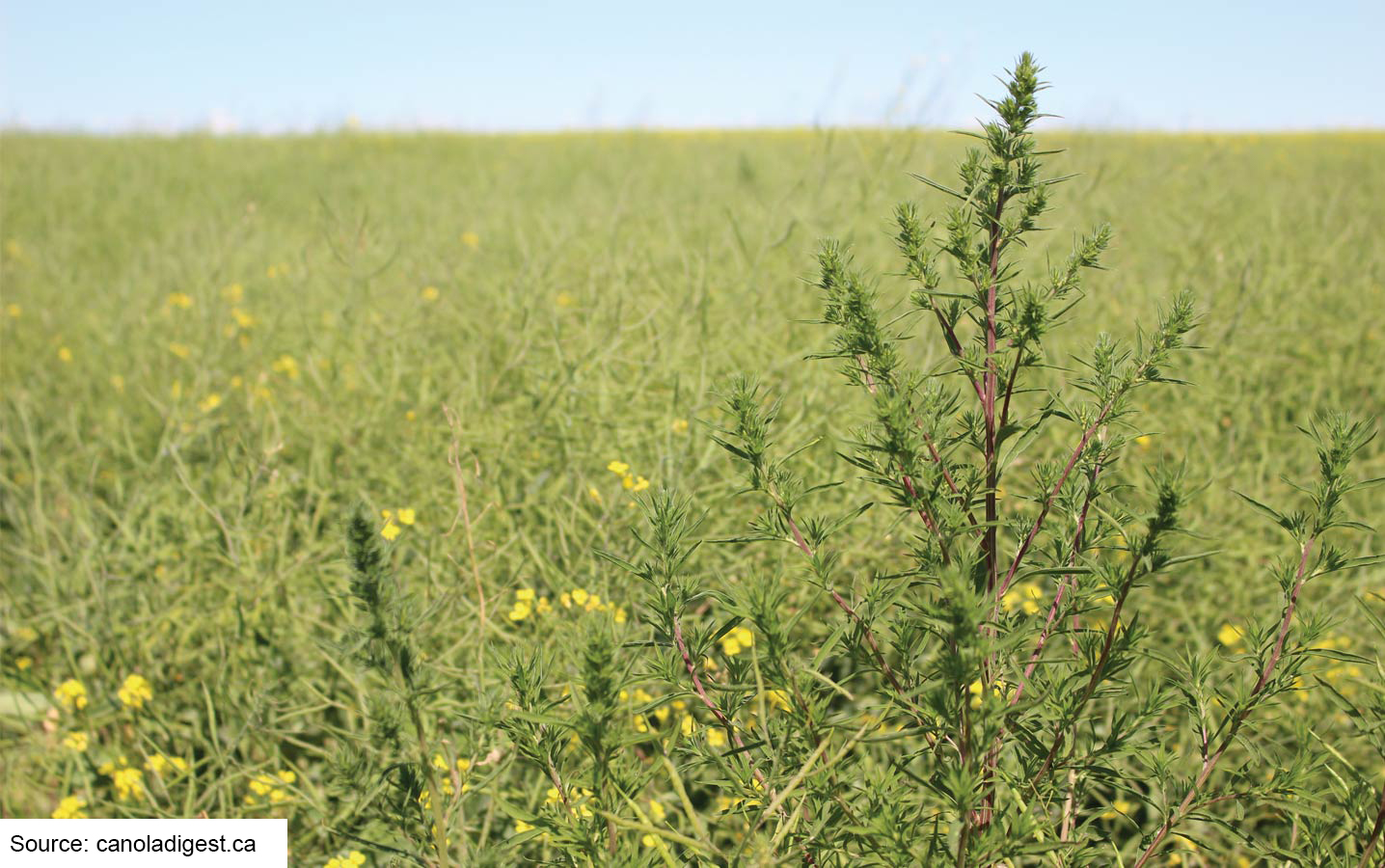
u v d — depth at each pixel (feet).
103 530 10.02
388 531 8.14
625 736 3.85
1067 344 12.25
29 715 8.20
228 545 8.71
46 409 13.56
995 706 3.80
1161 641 8.71
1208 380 11.52
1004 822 4.26
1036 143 4.27
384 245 16.43
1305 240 16.29
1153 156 24.52
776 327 11.16
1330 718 7.48
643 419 9.87
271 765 7.50
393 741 4.92
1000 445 4.44
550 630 7.71
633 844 4.11
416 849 5.00
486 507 8.36
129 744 7.93
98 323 16.20
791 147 34.40
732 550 8.58
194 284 16.63
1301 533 4.21
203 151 39.52
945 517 4.22
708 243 13.08
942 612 3.86
